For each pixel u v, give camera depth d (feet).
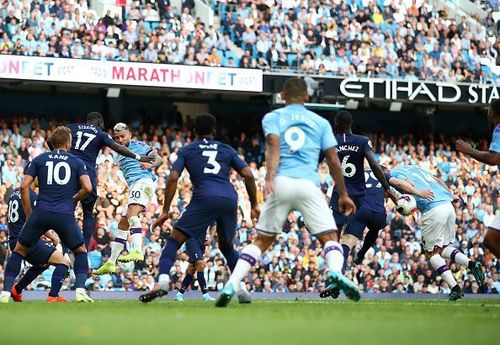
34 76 197.16
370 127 252.83
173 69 208.03
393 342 39.58
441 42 246.27
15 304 87.76
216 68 212.02
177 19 222.69
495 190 227.20
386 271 188.85
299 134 73.97
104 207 182.29
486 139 257.75
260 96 235.61
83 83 201.16
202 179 81.30
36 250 101.14
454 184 227.61
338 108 221.05
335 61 227.20
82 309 73.41
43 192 92.53
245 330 46.91
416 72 236.02
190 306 79.77
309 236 186.29
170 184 81.41
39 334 45.03
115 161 197.16
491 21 263.08
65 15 208.95
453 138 254.27
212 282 171.53
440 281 192.03
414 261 193.47
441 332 45.37
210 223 81.97
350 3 243.60
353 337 42.24
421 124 254.47
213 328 48.44
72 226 93.20
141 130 222.48
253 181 82.48
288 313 64.85
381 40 238.27
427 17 251.39
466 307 82.38
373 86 224.33
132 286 169.68
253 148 231.30
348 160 106.32
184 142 220.43
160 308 74.74
